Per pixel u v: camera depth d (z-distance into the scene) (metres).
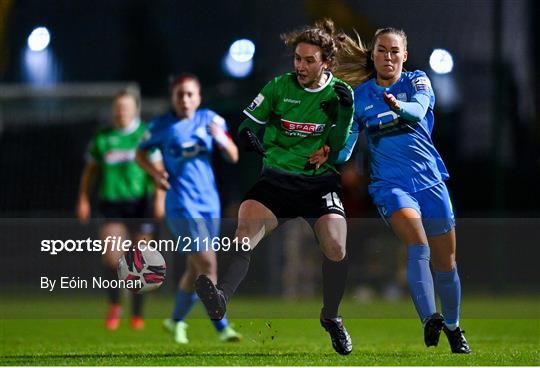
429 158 25.61
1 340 34.31
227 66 64.62
